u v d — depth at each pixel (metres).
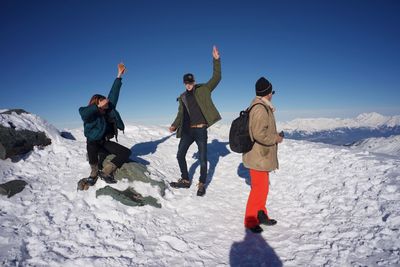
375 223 4.39
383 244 3.88
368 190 5.36
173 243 4.41
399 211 4.43
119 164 5.86
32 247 3.92
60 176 6.17
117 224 4.78
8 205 4.91
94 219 4.80
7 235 4.04
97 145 5.67
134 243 4.29
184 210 5.60
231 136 4.81
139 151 8.56
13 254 3.65
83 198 5.35
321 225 4.74
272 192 6.48
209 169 7.97
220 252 4.23
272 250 4.21
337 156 7.39
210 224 5.09
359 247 3.93
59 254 3.84
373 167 6.18
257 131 4.44
